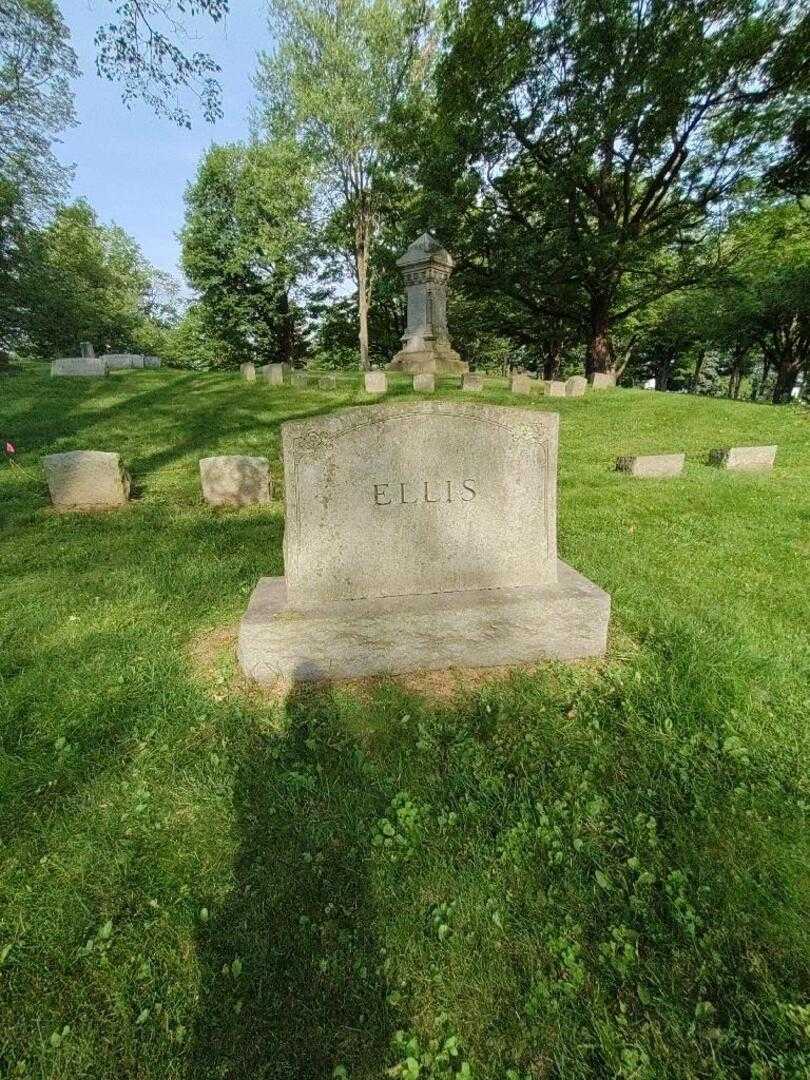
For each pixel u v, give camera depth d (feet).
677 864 6.61
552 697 9.74
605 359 75.10
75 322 97.09
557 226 67.10
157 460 28.78
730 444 35.50
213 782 7.86
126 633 11.70
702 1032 4.96
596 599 10.62
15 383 47.11
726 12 49.39
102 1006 5.26
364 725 9.04
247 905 6.21
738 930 5.83
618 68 54.13
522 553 11.01
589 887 6.34
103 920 6.04
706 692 9.53
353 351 125.08
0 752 8.18
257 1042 4.97
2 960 5.63
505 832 7.02
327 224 96.12
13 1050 4.94
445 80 58.95
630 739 8.73
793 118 53.21
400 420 10.02
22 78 73.97
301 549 10.09
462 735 8.79
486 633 10.36
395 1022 5.11
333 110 70.38
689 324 93.45
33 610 12.69
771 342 103.50
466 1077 4.65
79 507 21.63
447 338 63.41
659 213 65.82
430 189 66.13
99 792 7.70
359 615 9.92
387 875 6.49
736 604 13.20
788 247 71.10
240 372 58.49
